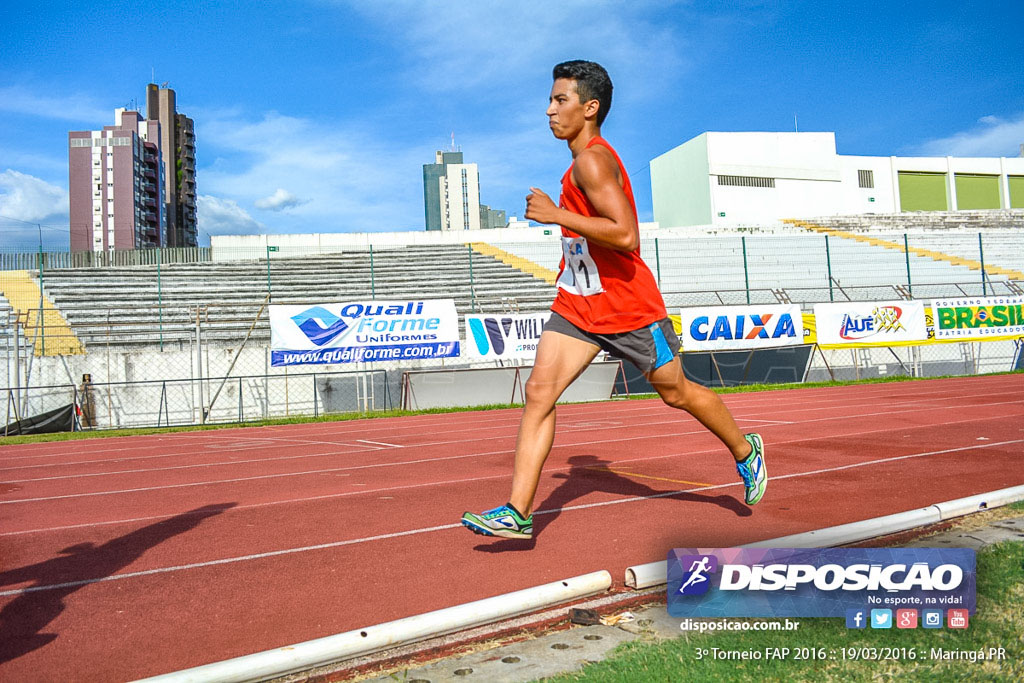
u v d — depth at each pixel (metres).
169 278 24.91
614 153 3.33
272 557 3.94
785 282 28.17
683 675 2.12
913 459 6.68
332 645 2.36
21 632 2.84
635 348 3.46
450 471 7.14
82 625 2.91
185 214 104.44
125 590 3.40
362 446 10.12
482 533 3.38
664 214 47.47
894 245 32.28
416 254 29.12
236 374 19.08
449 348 18.02
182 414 18.55
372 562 3.75
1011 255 32.16
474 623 2.63
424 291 25.33
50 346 18.72
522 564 3.58
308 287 24.53
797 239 32.22
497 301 24.12
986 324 22.56
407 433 12.10
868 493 5.12
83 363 18.12
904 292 26.36
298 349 16.94
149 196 93.19
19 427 15.57
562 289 3.52
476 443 9.91
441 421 14.86
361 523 4.76
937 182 47.75
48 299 22.08
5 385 17.75
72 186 87.06
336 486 6.43
